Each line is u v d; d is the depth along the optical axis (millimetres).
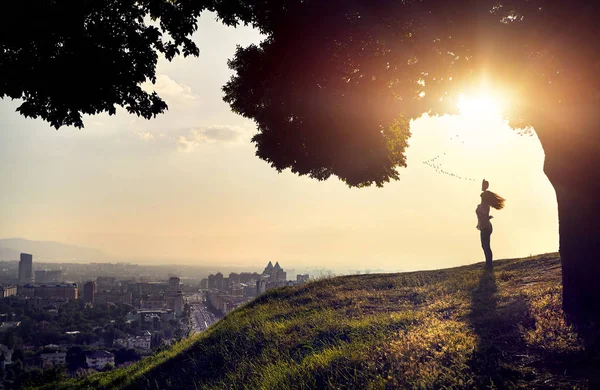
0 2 8594
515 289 12477
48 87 9273
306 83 11586
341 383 7832
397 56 10758
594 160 8891
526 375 6688
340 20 10711
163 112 10078
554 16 8445
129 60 9695
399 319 11016
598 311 8602
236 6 10703
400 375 7285
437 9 9523
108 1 9766
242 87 12852
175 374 12852
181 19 10211
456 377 6812
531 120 9867
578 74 8633
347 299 15430
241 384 10047
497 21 9227
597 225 8781
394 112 12039
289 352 10883
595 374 6414
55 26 9055
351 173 13664
